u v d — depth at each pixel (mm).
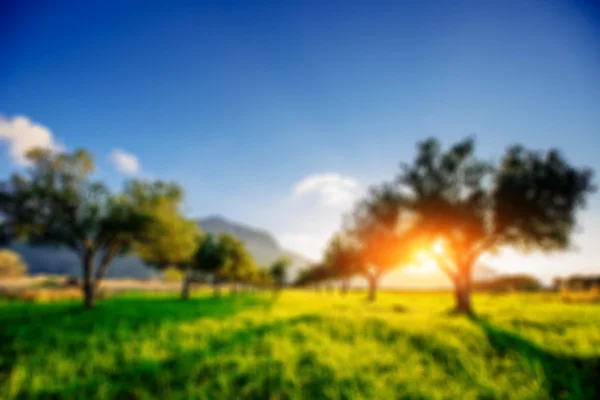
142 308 21500
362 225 38281
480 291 55031
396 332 11242
